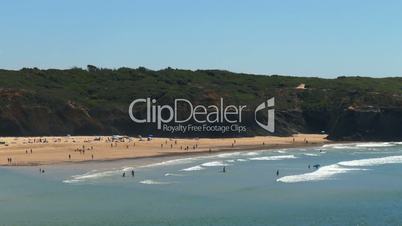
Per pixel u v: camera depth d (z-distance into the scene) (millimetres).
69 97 143250
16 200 52250
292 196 55594
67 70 167250
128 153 97250
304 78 186875
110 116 138250
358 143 132375
